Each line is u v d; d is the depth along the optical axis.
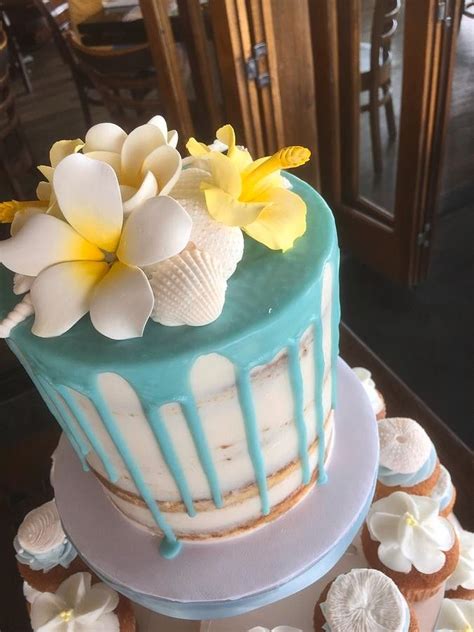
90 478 0.39
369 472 0.36
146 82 0.94
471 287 0.91
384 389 0.61
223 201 0.25
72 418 0.29
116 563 0.34
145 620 0.41
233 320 0.24
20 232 0.24
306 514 0.35
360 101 0.82
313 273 0.26
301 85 0.76
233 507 0.32
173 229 0.23
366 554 0.39
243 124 0.70
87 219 0.24
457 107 1.05
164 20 0.68
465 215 1.01
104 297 0.23
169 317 0.24
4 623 0.53
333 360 0.32
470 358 0.83
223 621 0.39
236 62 0.65
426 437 0.42
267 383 0.26
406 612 0.35
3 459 0.63
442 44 0.65
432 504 0.40
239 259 0.26
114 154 0.26
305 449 0.31
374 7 0.75
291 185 0.31
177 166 0.25
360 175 0.89
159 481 0.30
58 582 0.41
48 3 1.12
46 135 1.29
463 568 0.42
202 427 0.27
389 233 0.86
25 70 1.42
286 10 0.69
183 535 0.34
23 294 0.27
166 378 0.24
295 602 0.39
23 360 0.28
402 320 0.89
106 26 0.92
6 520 0.58
